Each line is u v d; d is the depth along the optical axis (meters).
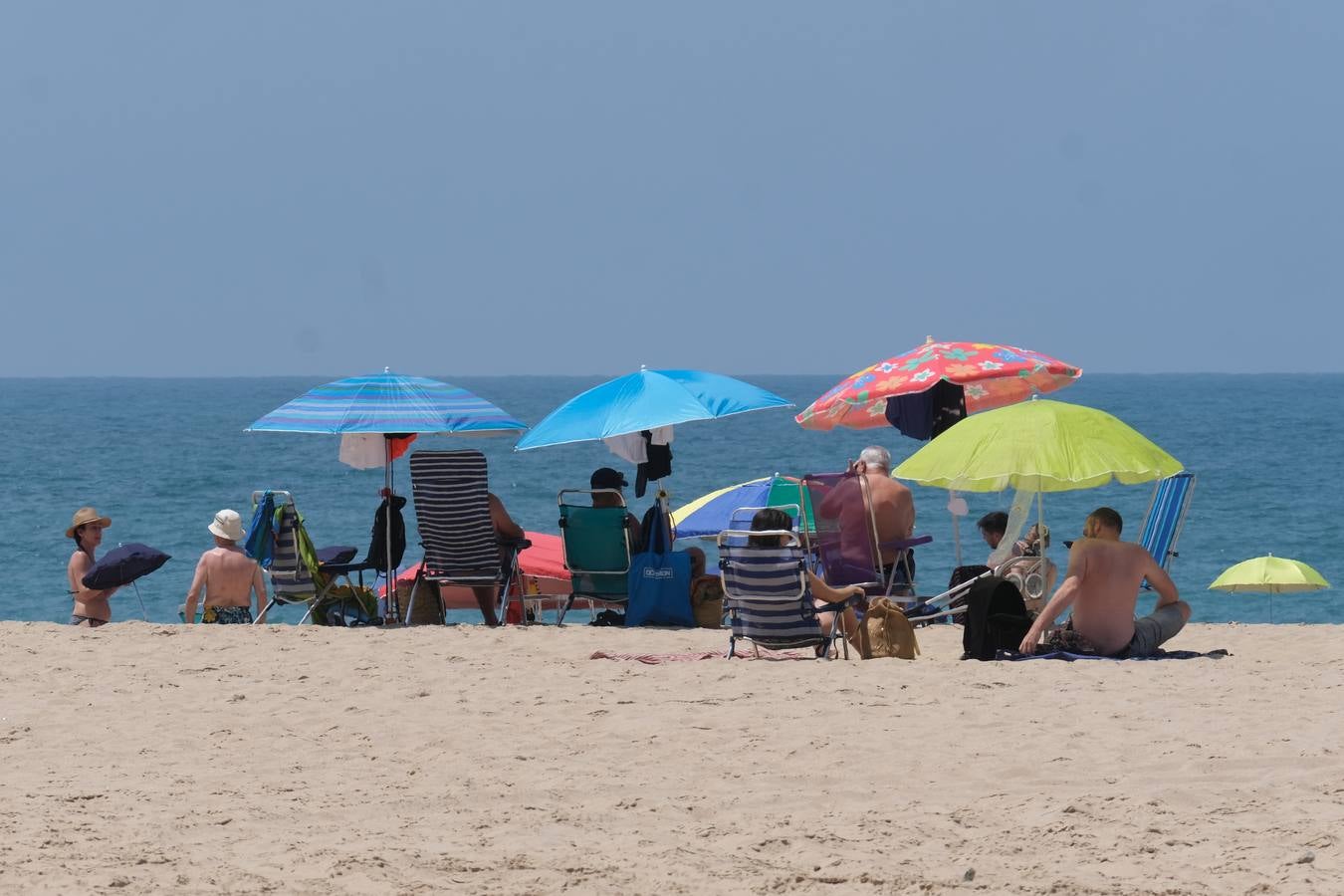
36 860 17.36
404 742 24.31
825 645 33.00
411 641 35.28
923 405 44.97
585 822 19.28
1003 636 32.12
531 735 24.55
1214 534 108.25
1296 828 18.00
